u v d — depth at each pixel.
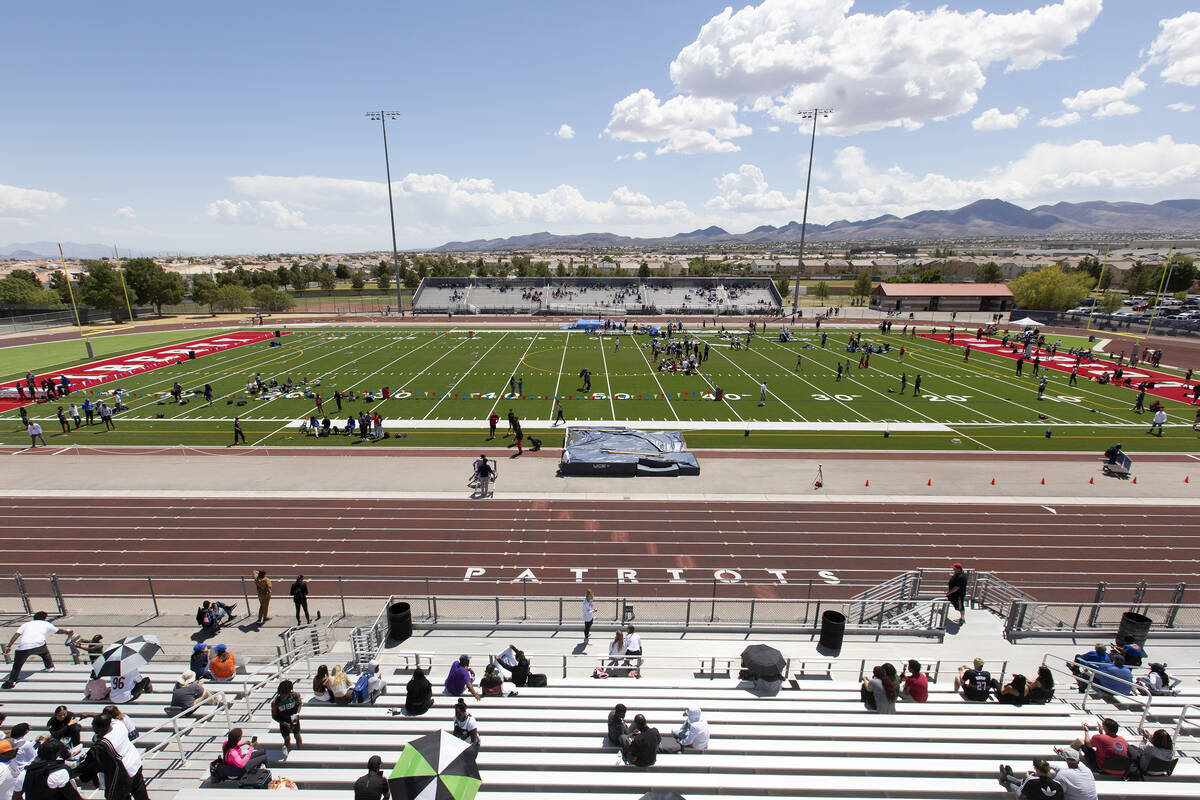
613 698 11.71
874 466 27.91
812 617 16.41
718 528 21.81
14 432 32.00
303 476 26.30
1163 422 32.84
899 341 63.34
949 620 15.89
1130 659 13.45
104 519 22.14
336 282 171.75
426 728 10.29
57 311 76.94
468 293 93.88
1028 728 10.62
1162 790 8.62
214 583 18.09
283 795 7.83
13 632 15.38
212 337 64.75
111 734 7.93
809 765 9.12
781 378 45.78
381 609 16.77
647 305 89.69
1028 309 86.25
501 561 19.45
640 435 29.56
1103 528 22.02
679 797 7.21
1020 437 32.16
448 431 32.75
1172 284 103.69
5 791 7.86
